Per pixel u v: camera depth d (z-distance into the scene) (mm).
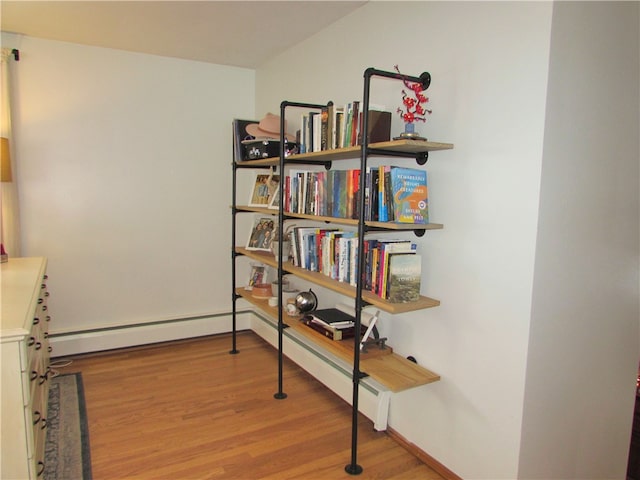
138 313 3633
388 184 1914
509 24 1647
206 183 3801
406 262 1958
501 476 1766
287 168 3428
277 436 2332
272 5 2512
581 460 1946
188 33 2984
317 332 2543
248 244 3482
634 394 2111
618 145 1817
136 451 2178
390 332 2359
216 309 3957
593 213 1768
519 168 1633
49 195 3238
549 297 1676
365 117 1848
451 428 1986
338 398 2771
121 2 2494
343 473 2039
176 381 2982
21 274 2355
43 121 3168
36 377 1823
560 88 1568
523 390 1668
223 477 1994
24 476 1523
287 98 3375
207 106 3740
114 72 3361
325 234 2467
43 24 2832
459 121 1875
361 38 2504
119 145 3434
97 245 3432
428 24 2021
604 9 1687
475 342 1850
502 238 1713
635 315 2039
